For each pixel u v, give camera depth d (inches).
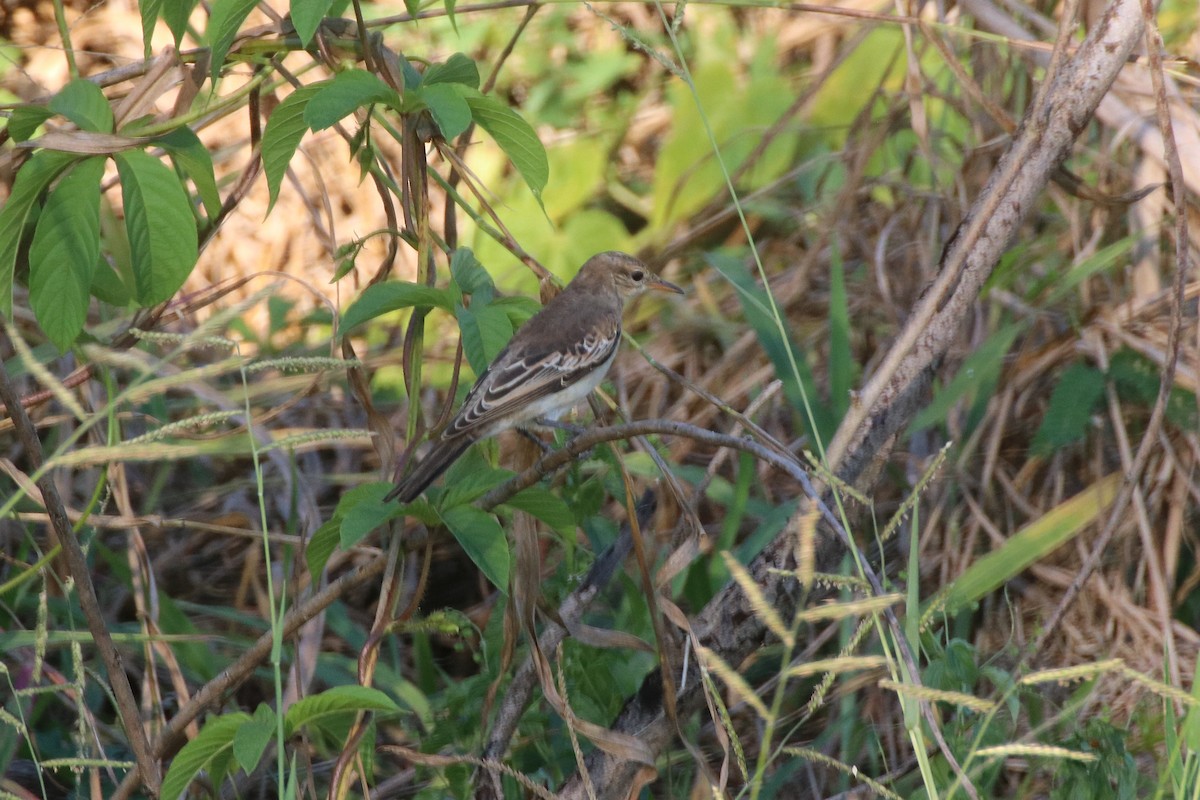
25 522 433.4
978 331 476.4
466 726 352.8
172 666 378.3
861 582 241.8
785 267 592.4
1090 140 509.0
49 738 406.0
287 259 648.4
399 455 335.0
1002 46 478.0
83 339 350.0
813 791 375.2
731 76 647.8
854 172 514.9
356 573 326.3
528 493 298.5
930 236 504.4
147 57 323.6
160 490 534.0
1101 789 294.2
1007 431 459.5
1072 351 442.9
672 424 272.5
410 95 301.9
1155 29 331.3
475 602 505.4
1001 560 390.0
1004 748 228.5
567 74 733.3
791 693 408.8
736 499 425.4
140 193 294.4
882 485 467.2
